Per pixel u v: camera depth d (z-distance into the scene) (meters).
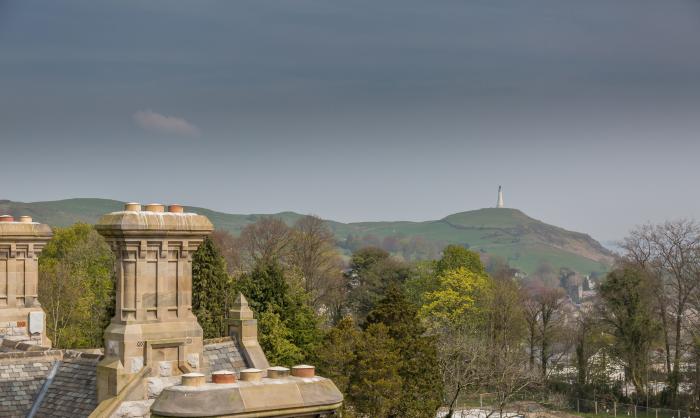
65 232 118.81
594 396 113.25
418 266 140.62
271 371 20.62
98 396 27.84
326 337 70.81
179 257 28.56
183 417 18.41
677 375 108.38
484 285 122.38
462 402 100.19
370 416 66.00
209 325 82.06
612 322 112.12
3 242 37.56
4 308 37.59
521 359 100.94
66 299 98.25
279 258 137.75
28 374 30.20
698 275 108.12
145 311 28.02
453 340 93.25
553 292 145.75
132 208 28.28
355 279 149.62
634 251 116.44
